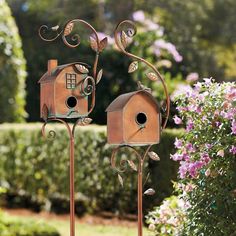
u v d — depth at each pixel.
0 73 13.05
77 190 11.02
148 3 17.88
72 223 5.51
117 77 14.89
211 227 5.58
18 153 12.02
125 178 10.16
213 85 5.82
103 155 10.56
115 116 5.41
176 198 6.86
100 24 17.81
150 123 5.43
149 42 13.83
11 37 13.15
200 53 16.72
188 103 6.14
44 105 5.77
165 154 9.37
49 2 18.20
